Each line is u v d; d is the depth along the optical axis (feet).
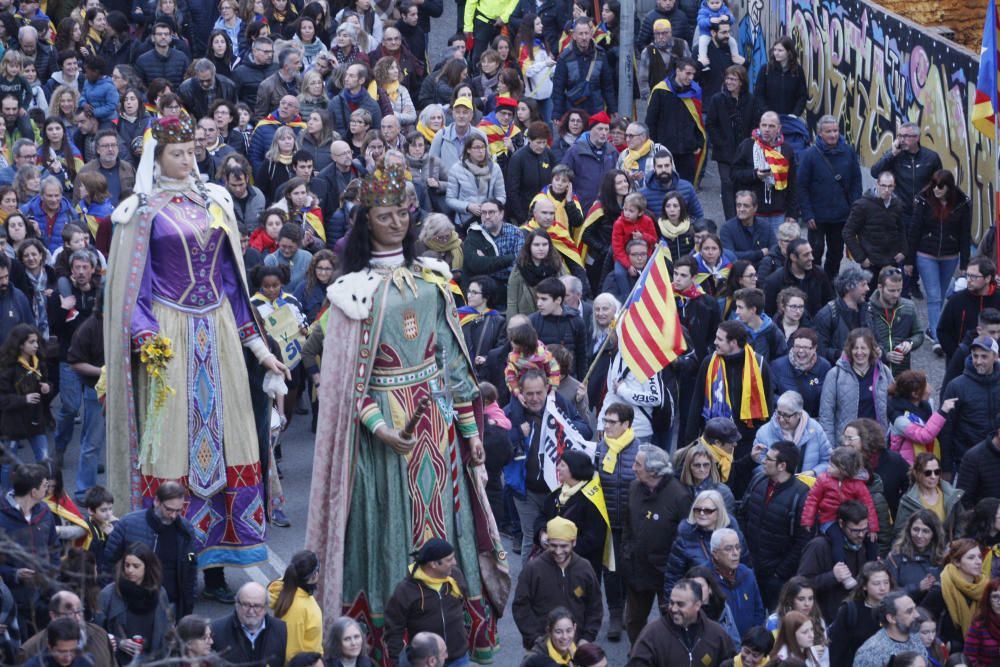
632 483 59.11
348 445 50.90
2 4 106.83
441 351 52.37
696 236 77.97
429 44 126.82
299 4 112.47
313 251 80.79
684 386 72.43
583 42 100.17
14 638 50.98
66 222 79.87
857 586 54.95
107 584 53.78
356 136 90.63
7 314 71.20
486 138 85.87
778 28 113.29
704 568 53.93
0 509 53.47
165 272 59.31
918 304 87.40
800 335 68.69
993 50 79.25
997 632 55.31
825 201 86.79
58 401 79.97
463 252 79.87
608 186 81.71
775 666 50.62
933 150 92.63
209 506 60.44
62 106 92.02
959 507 60.85
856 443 61.41
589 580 55.11
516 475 63.98
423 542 51.67
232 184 83.41
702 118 102.27
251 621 50.24
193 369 59.62
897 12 103.04
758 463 62.95
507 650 61.36
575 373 72.28
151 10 113.60
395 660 51.01
